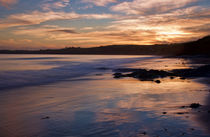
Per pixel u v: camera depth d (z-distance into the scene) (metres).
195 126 4.19
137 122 4.57
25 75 18.19
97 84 11.90
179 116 4.93
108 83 12.26
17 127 4.41
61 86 11.35
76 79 15.16
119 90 9.42
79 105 6.45
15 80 14.70
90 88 10.32
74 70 24.45
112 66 30.70
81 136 3.84
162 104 6.33
